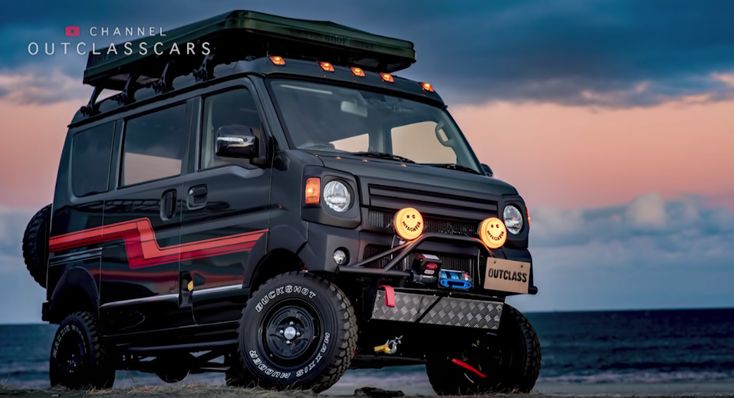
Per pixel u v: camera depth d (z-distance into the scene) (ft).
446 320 22.38
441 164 25.13
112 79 28.55
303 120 23.06
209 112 24.45
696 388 124.98
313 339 20.92
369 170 22.06
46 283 29.73
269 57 23.70
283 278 21.49
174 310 24.29
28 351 349.41
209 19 24.77
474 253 23.02
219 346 23.25
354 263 21.22
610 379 166.81
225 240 23.07
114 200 26.63
